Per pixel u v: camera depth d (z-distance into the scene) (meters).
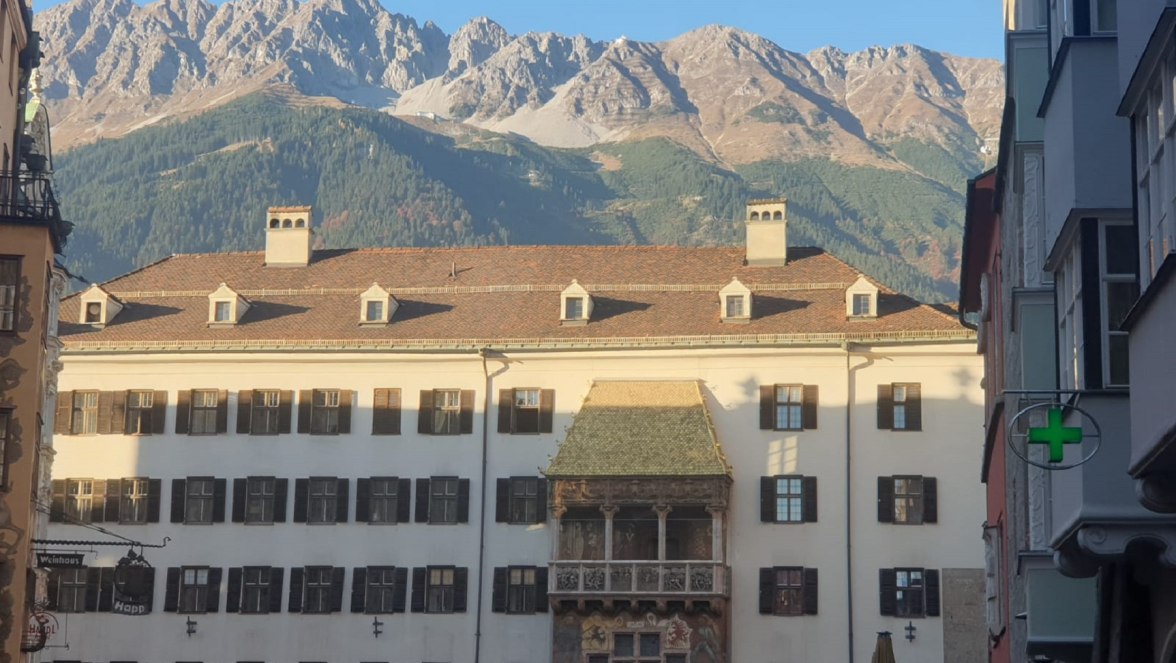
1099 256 27.47
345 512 86.50
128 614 80.94
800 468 84.62
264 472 87.38
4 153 60.59
